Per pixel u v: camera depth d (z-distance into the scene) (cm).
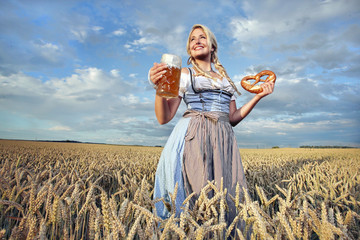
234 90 247
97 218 101
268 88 229
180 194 196
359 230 136
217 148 206
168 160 210
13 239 97
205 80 225
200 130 211
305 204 101
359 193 213
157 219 105
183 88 230
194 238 92
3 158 738
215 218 116
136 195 132
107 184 364
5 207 162
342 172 411
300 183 302
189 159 204
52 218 112
